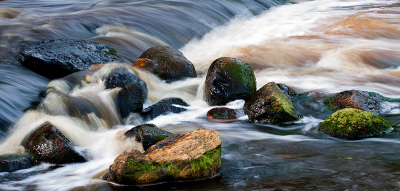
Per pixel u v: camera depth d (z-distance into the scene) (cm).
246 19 1795
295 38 1409
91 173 466
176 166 422
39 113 634
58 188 420
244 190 392
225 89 731
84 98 686
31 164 495
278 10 2078
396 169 433
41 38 1081
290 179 416
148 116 692
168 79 876
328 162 468
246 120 688
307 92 848
